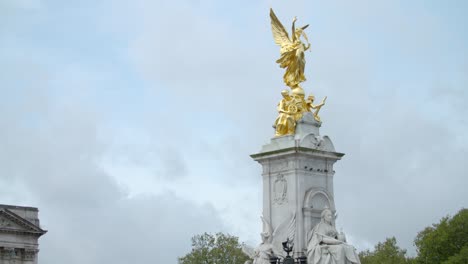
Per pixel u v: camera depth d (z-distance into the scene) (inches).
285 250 3961.6
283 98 4340.6
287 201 4207.7
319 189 4234.7
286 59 4379.9
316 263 4042.8
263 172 4308.6
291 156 4202.8
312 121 4318.4
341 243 4069.9
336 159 4315.9
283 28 4453.7
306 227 4160.9
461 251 6382.9
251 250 4284.0
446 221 6894.7
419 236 7450.8
